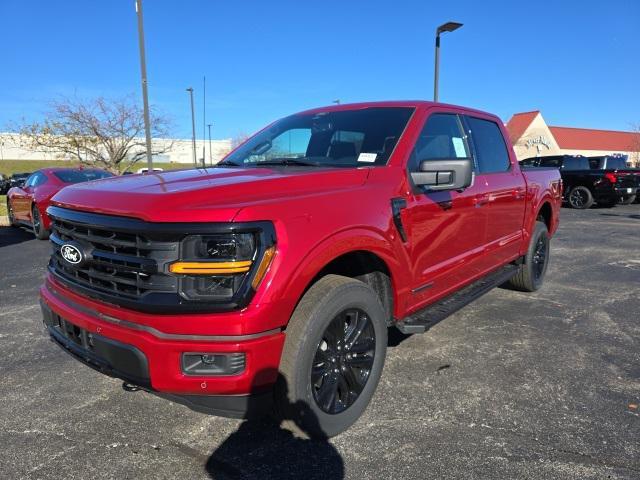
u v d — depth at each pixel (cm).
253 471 252
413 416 304
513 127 6178
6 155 5350
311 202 257
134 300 233
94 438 280
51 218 290
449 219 365
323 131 376
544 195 560
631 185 1672
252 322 225
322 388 273
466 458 262
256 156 382
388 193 306
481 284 444
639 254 841
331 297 259
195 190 242
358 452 268
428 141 366
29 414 305
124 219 236
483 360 387
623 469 253
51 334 291
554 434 285
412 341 425
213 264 222
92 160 2130
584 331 454
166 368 228
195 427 292
